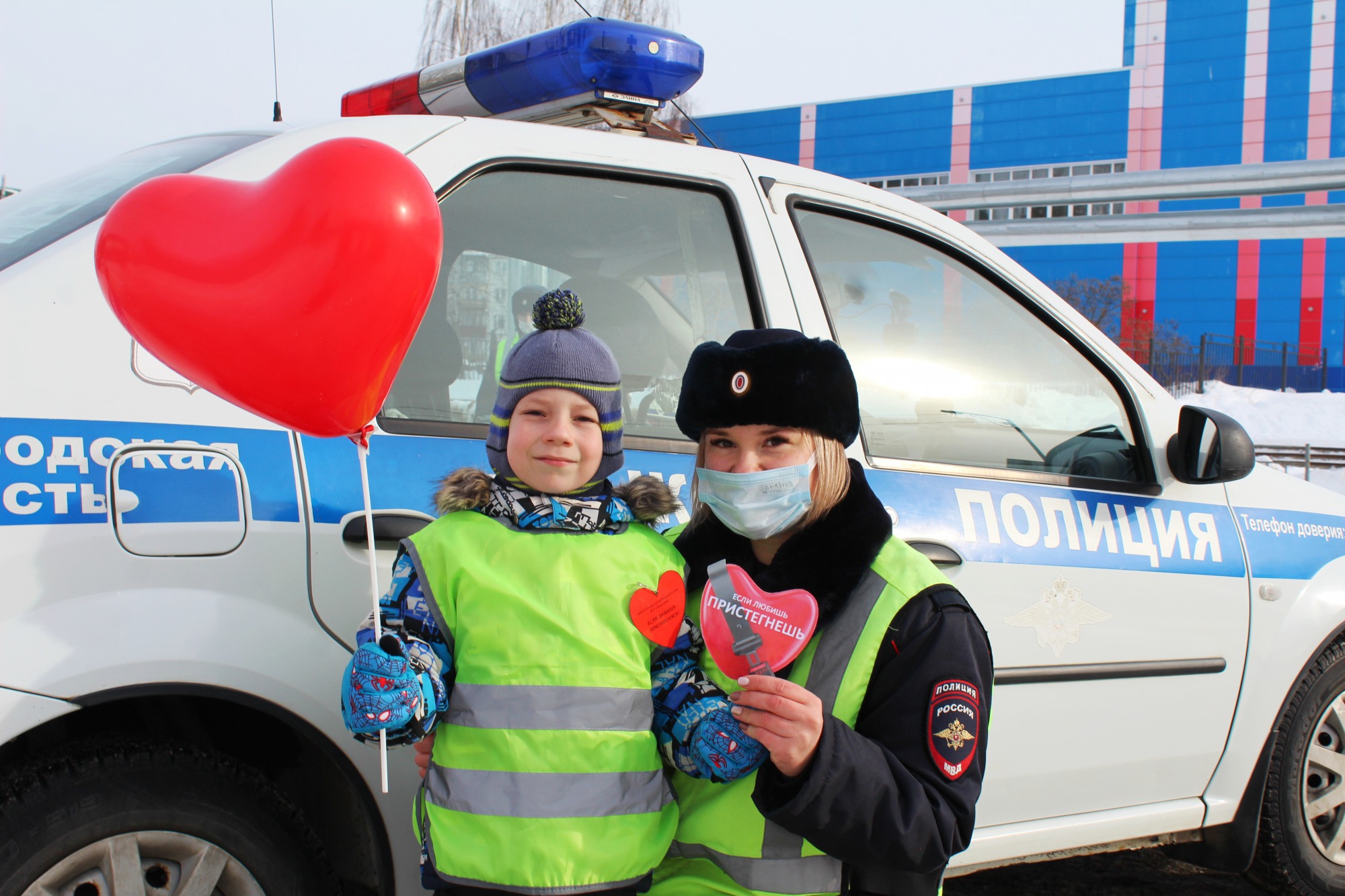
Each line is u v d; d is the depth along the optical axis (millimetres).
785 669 1397
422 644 1332
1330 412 24000
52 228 1825
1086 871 3330
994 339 2674
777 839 1396
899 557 1434
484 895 1302
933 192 23578
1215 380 29219
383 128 2018
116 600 1544
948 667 1343
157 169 2051
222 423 1669
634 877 1331
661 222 2334
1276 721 2857
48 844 1496
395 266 1153
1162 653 2609
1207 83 33375
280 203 1146
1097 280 32344
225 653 1599
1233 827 2861
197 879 1611
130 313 1193
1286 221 30047
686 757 1388
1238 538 2783
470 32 12031
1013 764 2389
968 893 3105
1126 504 2619
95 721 1619
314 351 1176
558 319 1430
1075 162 34469
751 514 1427
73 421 1556
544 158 2150
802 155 37125
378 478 1793
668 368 2268
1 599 1468
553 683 1322
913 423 2469
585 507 1423
